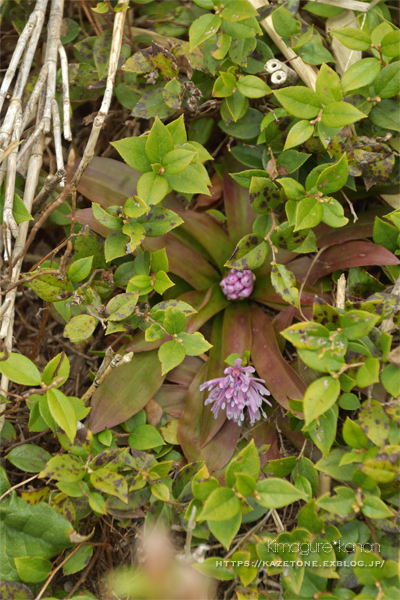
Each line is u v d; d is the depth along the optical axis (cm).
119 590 68
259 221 70
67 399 66
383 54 69
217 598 69
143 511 70
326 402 64
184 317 68
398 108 70
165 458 71
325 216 68
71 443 67
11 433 70
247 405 69
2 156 68
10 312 70
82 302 70
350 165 70
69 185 68
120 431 71
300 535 66
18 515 66
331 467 66
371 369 65
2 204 70
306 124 69
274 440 71
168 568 67
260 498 64
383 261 70
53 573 66
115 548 70
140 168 68
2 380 69
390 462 64
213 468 70
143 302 71
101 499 66
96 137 69
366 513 65
